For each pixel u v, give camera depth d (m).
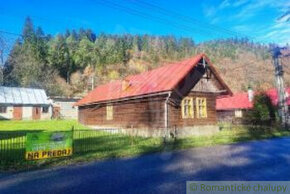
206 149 15.48
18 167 10.95
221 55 114.00
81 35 140.38
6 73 69.69
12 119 47.47
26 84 72.75
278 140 19.72
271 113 29.62
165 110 20.22
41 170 10.58
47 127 30.42
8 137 19.48
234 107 45.97
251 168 10.45
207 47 128.88
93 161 12.23
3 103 46.50
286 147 16.08
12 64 71.88
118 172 10.16
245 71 97.62
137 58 119.38
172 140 18.75
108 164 11.62
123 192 7.76
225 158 12.61
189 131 21.73
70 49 104.50
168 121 20.23
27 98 50.19
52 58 92.75
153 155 13.67
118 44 121.38
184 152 14.55
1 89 48.97
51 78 82.19
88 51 109.00
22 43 87.44
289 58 48.72
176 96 21.23
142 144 17.00
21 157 12.51
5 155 12.90
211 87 24.42
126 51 121.88
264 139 20.31
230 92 24.41
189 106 22.42
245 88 89.75
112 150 14.74
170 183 8.56
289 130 26.06
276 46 27.06
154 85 21.45
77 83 89.75
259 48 104.00
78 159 12.48
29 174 9.98
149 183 8.61
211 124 23.69
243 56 106.88
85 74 96.31
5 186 8.52
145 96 21.30
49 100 52.75
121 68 106.06
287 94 38.47
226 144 17.50
